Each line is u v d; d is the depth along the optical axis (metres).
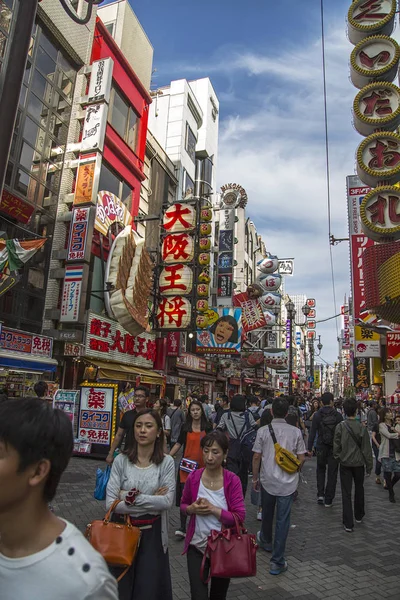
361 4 12.17
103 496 4.13
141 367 18.39
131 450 3.25
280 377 55.62
